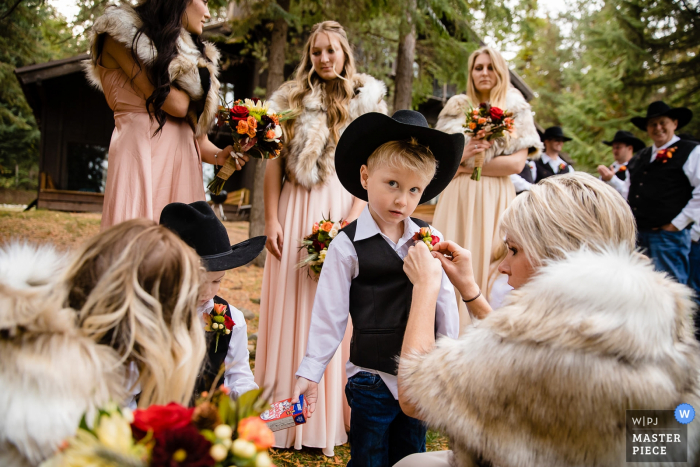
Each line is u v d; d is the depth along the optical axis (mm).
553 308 1268
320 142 2934
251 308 5750
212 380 2033
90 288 1210
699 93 11898
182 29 2523
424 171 2033
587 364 1188
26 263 1233
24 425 1008
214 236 1971
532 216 1560
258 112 2652
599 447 1190
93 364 1108
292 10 8211
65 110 16266
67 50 14680
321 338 2121
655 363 1209
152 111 2430
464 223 3666
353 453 2123
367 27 8906
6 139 21500
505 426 1271
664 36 11961
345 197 3064
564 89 25172
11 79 15633
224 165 2729
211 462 962
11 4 7918
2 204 20031
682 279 5543
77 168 16578
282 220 3027
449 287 2148
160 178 2510
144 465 938
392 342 2064
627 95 12625
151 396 1233
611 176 5992
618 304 1226
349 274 2156
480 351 1346
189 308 1281
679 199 5473
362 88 3041
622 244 1385
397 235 2209
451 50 8430
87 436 962
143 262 1216
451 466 1650
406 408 1619
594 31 12289
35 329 1091
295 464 2713
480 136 3443
